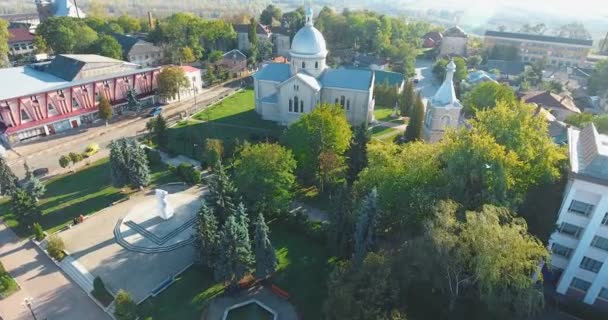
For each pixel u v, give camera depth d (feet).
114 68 339.16
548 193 158.71
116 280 158.81
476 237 109.91
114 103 331.98
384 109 366.43
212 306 146.82
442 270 119.65
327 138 217.77
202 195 218.38
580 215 144.05
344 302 112.47
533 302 111.34
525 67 533.96
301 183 231.71
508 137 163.02
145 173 221.46
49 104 291.79
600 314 146.72
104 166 250.37
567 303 151.23
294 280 160.25
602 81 430.61
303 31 311.06
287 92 309.22
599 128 255.91
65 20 469.98
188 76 390.83
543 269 163.43
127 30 637.71
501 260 106.63
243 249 144.46
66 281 160.45
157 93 365.20
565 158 162.81
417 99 271.08
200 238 152.76
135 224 190.08
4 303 149.07
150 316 142.00
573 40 600.39
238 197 179.11
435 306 135.03
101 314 144.56
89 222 195.21
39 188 206.39
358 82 311.47
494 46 618.03
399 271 120.78
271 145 192.34
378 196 160.66
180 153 270.05
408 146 180.86
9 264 169.37
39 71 331.57
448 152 157.99
